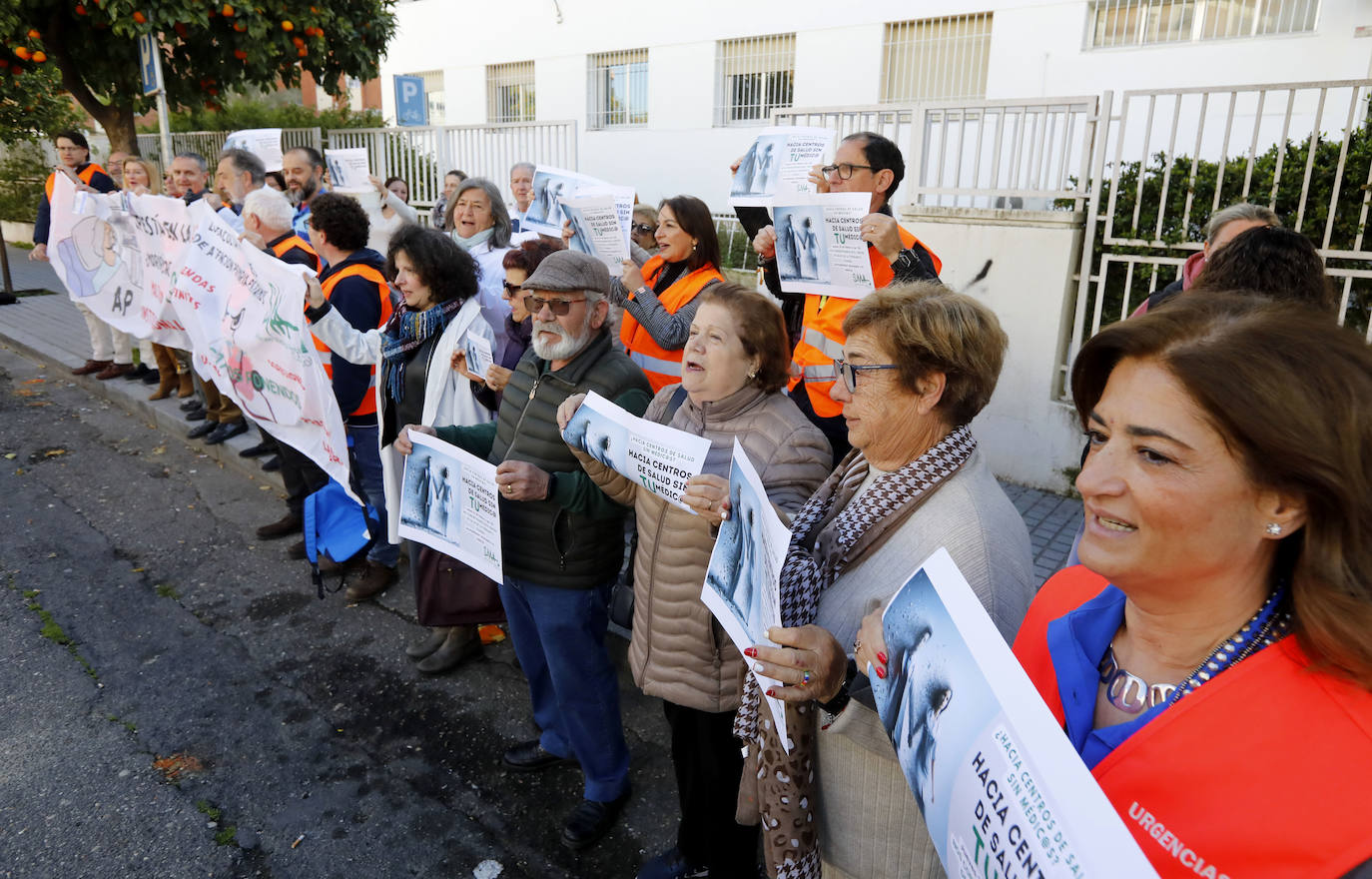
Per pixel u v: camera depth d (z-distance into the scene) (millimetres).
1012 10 9289
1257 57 7809
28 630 3756
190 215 4926
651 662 2154
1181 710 872
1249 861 802
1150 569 874
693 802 2225
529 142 8758
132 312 5633
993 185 5230
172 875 2463
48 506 5066
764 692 1495
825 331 3119
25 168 15664
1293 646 835
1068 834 798
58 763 2918
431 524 2709
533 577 2504
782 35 11281
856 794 1534
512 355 3484
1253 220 2539
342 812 2717
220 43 8016
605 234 3711
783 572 1545
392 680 3432
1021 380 5227
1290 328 797
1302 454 751
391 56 16406
